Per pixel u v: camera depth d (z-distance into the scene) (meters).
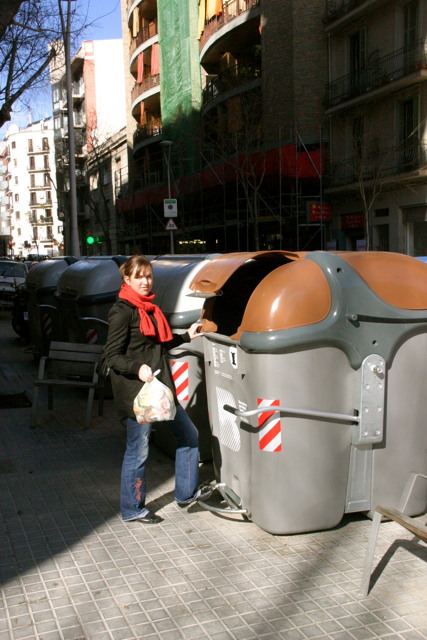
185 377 4.96
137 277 3.76
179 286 5.06
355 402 3.52
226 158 25.52
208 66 34.34
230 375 3.76
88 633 2.72
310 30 24.25
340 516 3.65
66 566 3.33
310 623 2.79
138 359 3.71
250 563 3.34
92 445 5.62
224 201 25.89
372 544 3.01
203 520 3.93
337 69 24.09
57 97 62.75
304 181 23.98
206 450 5.09
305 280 3.39
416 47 20.38
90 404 6.21
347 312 3.40
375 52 22.11
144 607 2.93
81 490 4.48
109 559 3.41
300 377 3.37
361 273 3.51
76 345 6.57
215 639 2.67
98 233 53.59
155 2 40.59
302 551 3.47
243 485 3.77
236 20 27.50
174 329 4.93
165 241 37.81
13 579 3.19
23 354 11.83
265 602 2.96
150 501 4.26
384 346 3.50
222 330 4.30
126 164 46.22
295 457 3.46
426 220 20.86
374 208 22.88
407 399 3.63
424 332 3.63
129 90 46.47
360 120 23.19
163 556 3.44
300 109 24.39
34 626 2.77
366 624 2.78
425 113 20.47
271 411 3.40
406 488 3.58
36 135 103.44
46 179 102.94
